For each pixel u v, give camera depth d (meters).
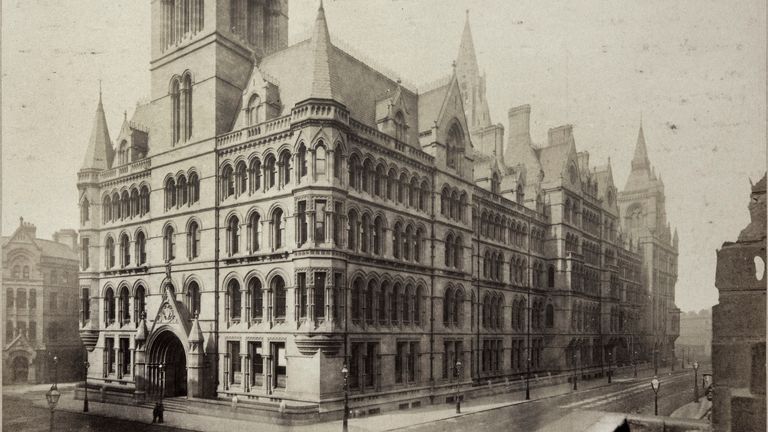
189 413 38.28
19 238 58.31
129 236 48.88
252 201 39.91
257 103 41.50
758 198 22.14
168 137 46.16
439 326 46.75
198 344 39.72
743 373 21.31
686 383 50.31
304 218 36.84
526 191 67.38
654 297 60.16
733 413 20.83
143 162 48.34
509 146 71.44
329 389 35.47
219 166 42.31
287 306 37.06
